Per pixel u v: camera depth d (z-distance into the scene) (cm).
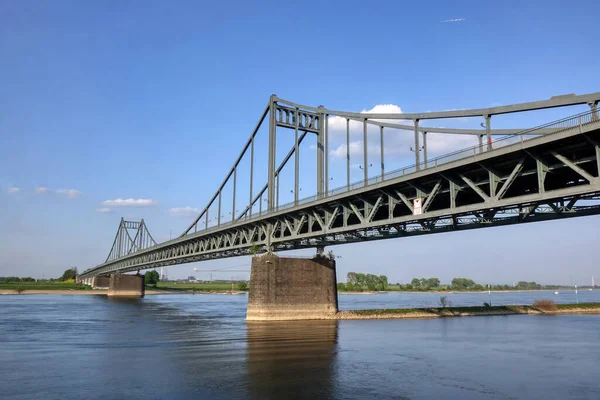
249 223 5709
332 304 5716
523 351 3422
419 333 4522
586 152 2412
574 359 3092
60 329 4994
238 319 6188
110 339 4106
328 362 2911
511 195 3109
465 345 3709
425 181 3184
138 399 2069
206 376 2512
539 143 2331
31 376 2536
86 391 2208
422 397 2105
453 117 3294
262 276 5409
